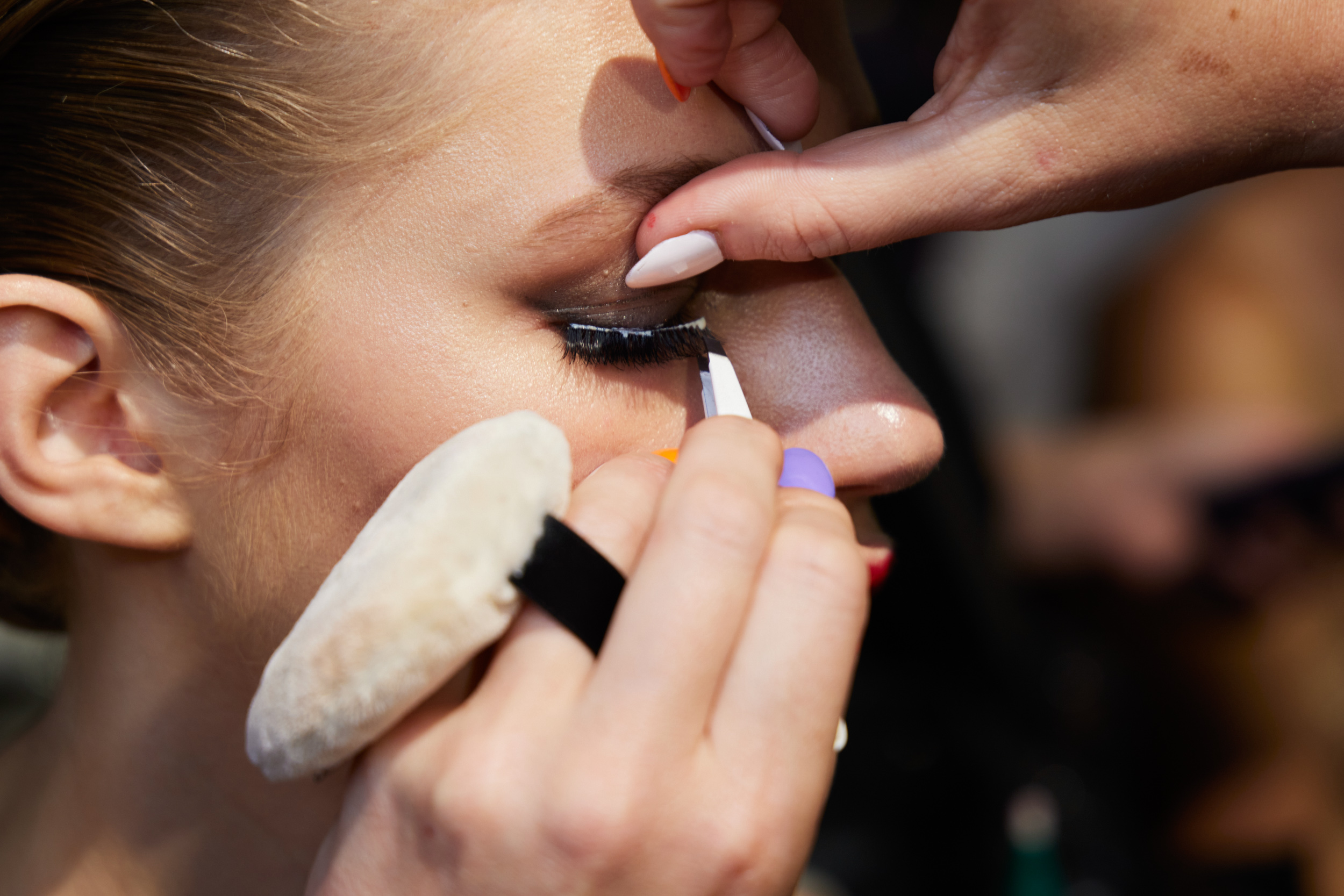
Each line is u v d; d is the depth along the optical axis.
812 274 0.36
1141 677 0.74
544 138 0.32
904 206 0.33
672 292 0.34
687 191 0.32
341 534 0.34
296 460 0.34
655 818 0.29
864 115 0.38
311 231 0.33
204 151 0.33
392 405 0.33
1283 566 0.69
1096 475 0.79
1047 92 0.32
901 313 0.60
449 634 0.28
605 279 0.33
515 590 0.29
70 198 0.34
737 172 0.32
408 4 0.32
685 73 0.31
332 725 0.29
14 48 0.34
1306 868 0.69
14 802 0.41
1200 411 0.77
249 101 0.33
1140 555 0.74
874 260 0.56
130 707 0.38
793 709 0.30
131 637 0.37
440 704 0.31
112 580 0.37
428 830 0.30
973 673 0.61
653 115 0.32
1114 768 0.73
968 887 0.54
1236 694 0.70
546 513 0.29
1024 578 0.81
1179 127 0.33
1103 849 0.55
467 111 0.32
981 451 0.66
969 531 0.59
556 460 0.29
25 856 0.40
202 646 0.37
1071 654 0.76
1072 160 0.33
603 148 0.32
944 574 0.58
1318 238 0.80
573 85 0.32
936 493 0.56
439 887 0.30
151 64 0.33
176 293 0.34
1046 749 0.59
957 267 1.08
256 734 0.29
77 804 0.39
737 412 0.34
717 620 0.29
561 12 0.32
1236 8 0.32
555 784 0.29
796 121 0.34
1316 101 0.33
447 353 0.33
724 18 0.30
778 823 0.30
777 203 0.32
